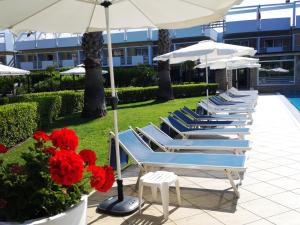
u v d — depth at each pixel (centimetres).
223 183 534
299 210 425
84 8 473
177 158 512
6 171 303
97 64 1165
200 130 802
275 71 2945
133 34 3578
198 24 480
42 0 393
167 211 414
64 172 273
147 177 435
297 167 600
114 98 452
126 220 416
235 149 591
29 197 280
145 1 436
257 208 436
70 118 1190
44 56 4044
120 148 506
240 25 3347
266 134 928
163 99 1836
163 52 1775
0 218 280
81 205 303
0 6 378
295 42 3209
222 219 409
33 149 320
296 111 1420
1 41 3641
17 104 928
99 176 317
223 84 2947
